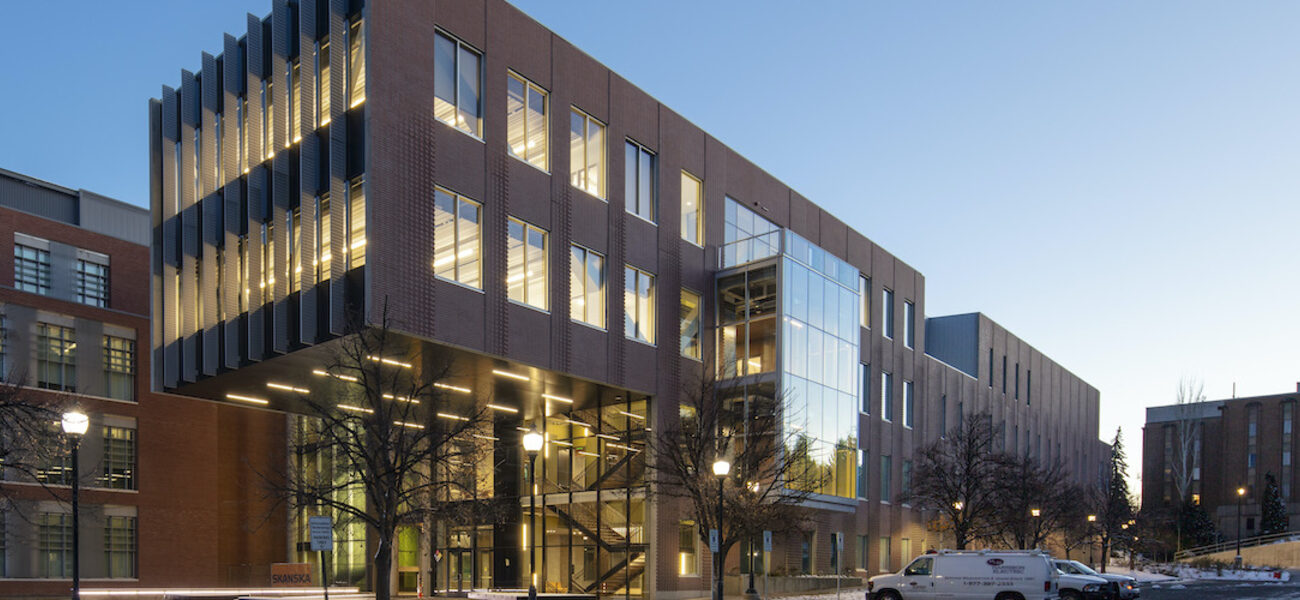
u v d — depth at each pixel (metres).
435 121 31.50
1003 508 55.62
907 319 62.59
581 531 40.31
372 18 29.86
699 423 37.94
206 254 35.56
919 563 32.56
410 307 29.70
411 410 33.25
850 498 46.12
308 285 30.70
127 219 49.62
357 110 30.14
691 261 42.31
